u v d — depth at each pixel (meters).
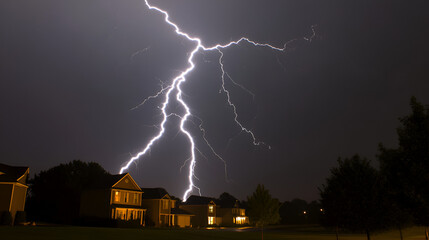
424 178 13.77
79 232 27.45
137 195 50.31
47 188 56.84
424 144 14.13
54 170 58.72
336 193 20.52
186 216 61.28
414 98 14.98
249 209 26.94
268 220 26.59
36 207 56.00
